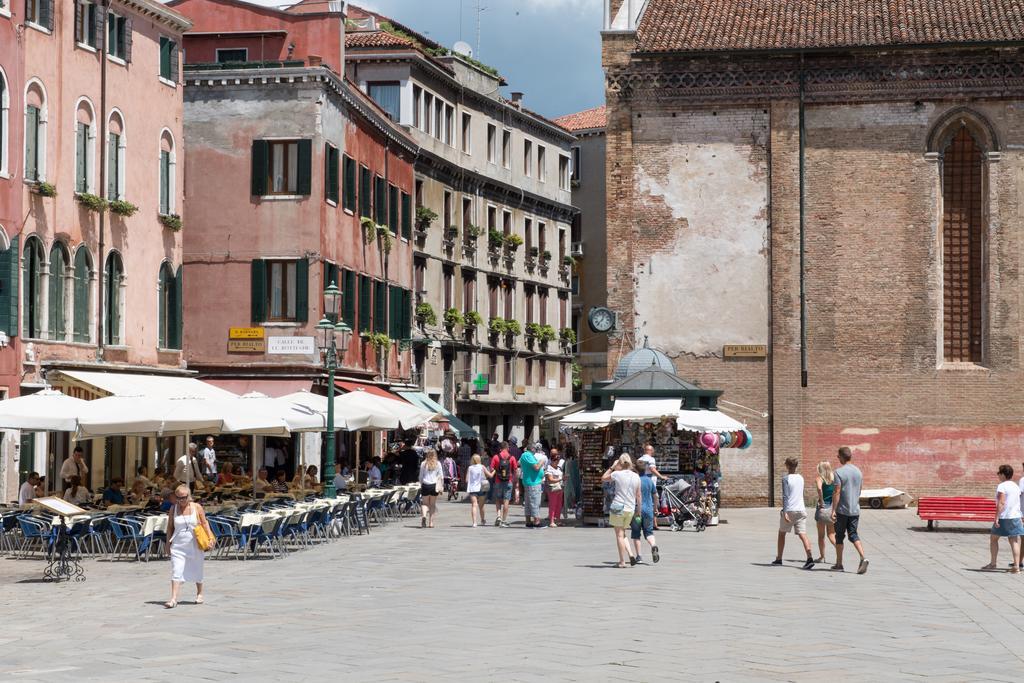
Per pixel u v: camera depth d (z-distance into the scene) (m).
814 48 48.84
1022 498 29.09
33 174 41.03
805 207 49.44
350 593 23.94
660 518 39.97
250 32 61.53
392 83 72.56
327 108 55.84
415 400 62.97
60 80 42.38
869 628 19.23
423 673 15.40
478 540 36.09
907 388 48.84
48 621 20.56
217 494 36.53
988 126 48.66
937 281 48.91
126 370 46.06
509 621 19.94
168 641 18.23
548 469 42.00
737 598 22.91
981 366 48.75
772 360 49.47
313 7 62.72
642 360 47.50
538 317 90.88
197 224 55.12
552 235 93.38
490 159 84.12
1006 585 25.47
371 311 62.81
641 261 50.47
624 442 41.25
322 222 55.06
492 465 42.19
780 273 49.47
